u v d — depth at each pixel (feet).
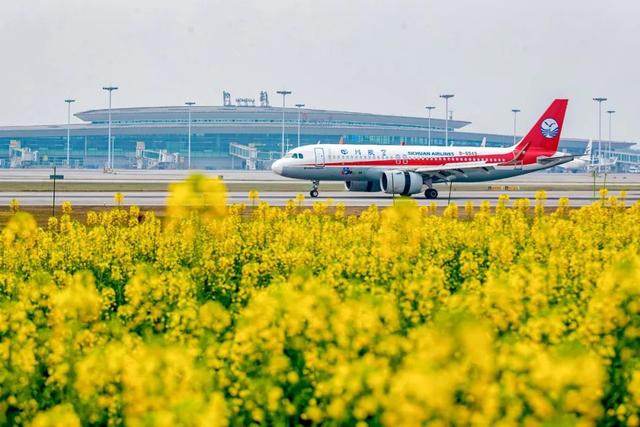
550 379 66.95
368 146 618.03
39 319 107.76
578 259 151.53
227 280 156.15
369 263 151.43
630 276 94.94
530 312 101.19
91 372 78.33
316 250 188.44
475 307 98.53
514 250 176.14
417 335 77.82
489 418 65.51
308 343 85.61
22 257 183.01
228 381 80.59
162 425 63.57
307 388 80.74
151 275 124.47
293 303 87.92
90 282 116.26
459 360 70.18
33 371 85.05
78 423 70.03
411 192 573.33
